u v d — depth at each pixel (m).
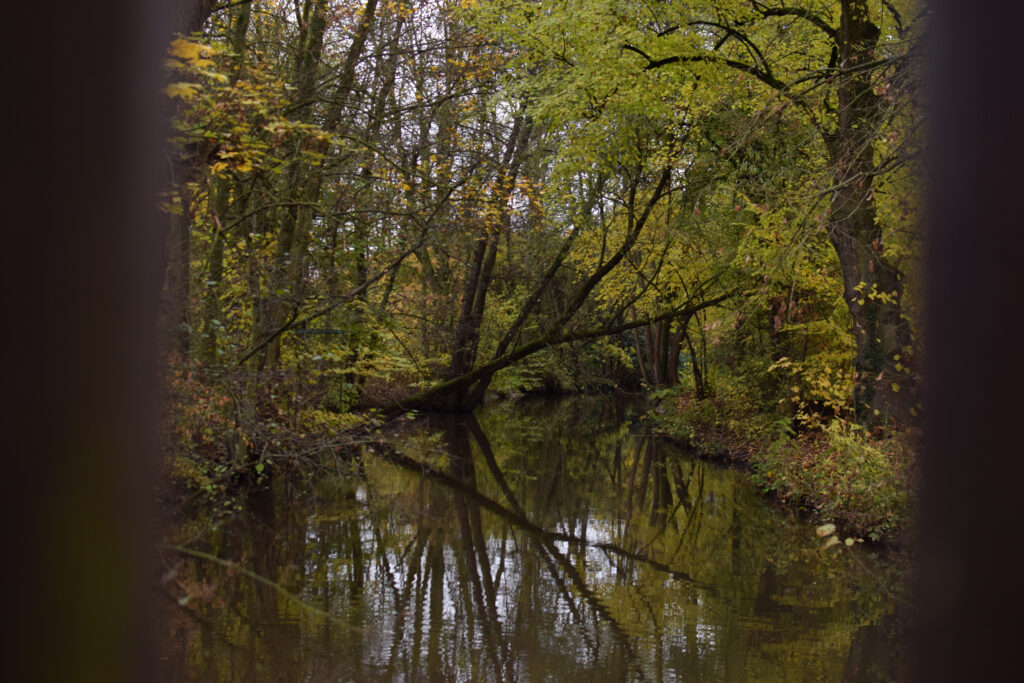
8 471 2.17
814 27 12.13
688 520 12.35
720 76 12.13
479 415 27.23
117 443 2.39
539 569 9.60
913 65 6.80
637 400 36.62
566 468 17.19
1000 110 1.67
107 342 2.34
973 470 1.62
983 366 1.66
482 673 6.26
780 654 6.79
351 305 11.10
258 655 6.36
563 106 12.97
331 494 12.37
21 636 2.16
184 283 7.36
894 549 9.38
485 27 14.30
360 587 8.34
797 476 12.92
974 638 1.60
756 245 11.84
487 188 12.24
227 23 10.28
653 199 16.72
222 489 8.78
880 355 11.30
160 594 5.13
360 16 11.92
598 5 11.98
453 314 20.34
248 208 10.85
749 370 18.36
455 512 12.40
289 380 8.93
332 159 10.69
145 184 2.46
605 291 20.80
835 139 10.78
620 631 7.40
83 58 2.21
